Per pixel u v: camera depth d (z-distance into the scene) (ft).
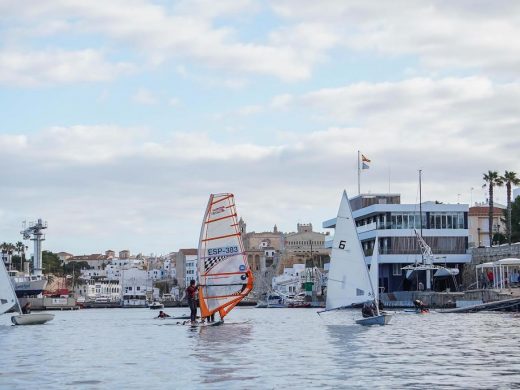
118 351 119.65
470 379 78.89
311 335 151.02
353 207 502.79
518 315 246.68
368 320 190.70
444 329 166.30
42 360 106.01
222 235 185.47
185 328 182.60
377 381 78.23
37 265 637.71
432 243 443.32
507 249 388.98
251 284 185.57
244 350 115.85
